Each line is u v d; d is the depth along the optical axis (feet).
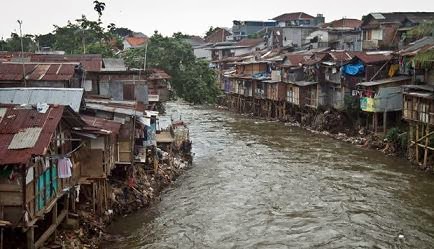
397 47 192.54
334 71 181.47
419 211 92.32
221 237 80.38
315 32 261.03
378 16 204.23
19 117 58.95
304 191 106.01
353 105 171.01
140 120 95.45
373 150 148.05
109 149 80.89
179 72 177.47
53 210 64.34
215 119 227.40
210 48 342.23
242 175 119.96
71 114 63.87
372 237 80.23
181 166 126.52
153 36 191.11
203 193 104.42
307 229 83.97
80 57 125.29
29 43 230.68
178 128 143.95
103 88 109.40
